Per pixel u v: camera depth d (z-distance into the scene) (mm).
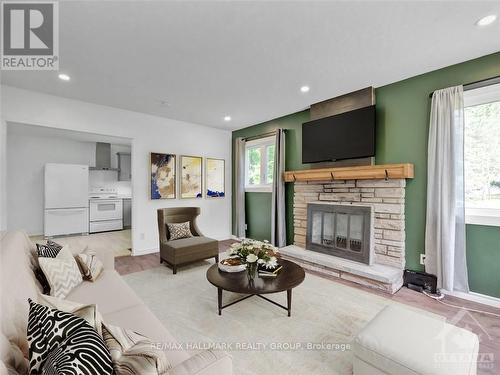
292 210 4180
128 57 2326
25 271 1389
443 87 2588
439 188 2518
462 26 1891
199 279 3008
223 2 1630
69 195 5691
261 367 1553
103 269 2230
